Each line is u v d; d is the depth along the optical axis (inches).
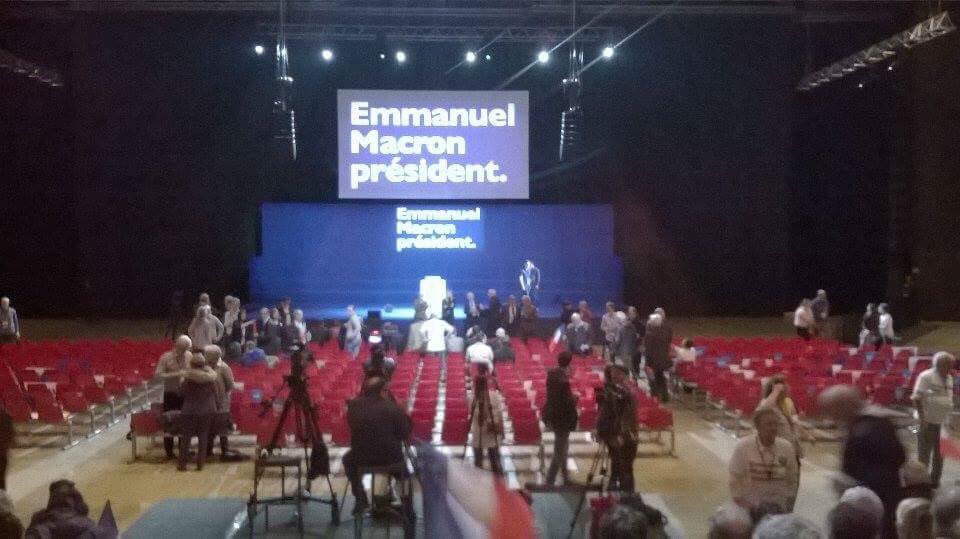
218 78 1180.5
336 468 490.6
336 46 1174.3
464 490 206.8
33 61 1209.4
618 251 1221.7
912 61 1119.0
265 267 1183.6
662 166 1210.0
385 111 1115.3
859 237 1261.1
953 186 1115.9
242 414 503.2
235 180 1198.9
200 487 443.8
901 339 1034.1
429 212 1176.2
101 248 1196.5
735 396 563.5
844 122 1253.1
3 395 523.2
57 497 240.2
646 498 417.1
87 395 571.8
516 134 1117.7
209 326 681.0
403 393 570.3
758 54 1179.9
